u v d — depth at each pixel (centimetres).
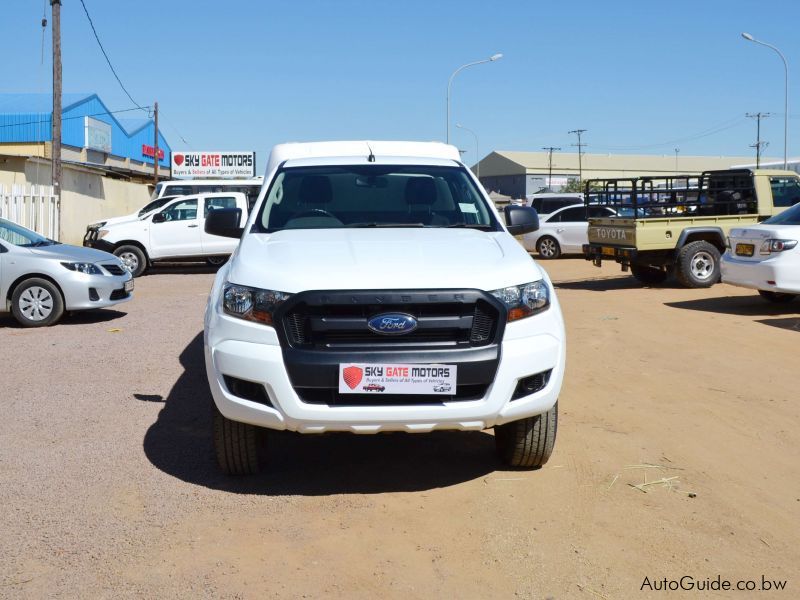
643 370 754
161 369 775
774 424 579
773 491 454
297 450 529
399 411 418
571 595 339
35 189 1947
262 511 427
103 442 544
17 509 425
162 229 1902
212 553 377
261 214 563
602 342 899
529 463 483
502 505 434
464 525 409
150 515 420
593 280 1728
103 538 391
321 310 420
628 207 1493
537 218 603
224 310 442
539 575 356
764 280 1080
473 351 421
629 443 538
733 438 548
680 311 1149
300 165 606
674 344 882
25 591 340
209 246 1931
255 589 344
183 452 523
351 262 446
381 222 556
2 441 544
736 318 1066
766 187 1501
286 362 419
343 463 504
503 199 7581
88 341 930
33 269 1039
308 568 363
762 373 736
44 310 1047
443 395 420
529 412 439
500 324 427
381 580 352
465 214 567
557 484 464
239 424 453
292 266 443
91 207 2880
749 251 1113
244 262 462
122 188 3262
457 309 426
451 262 449
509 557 373
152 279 1828
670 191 1471
